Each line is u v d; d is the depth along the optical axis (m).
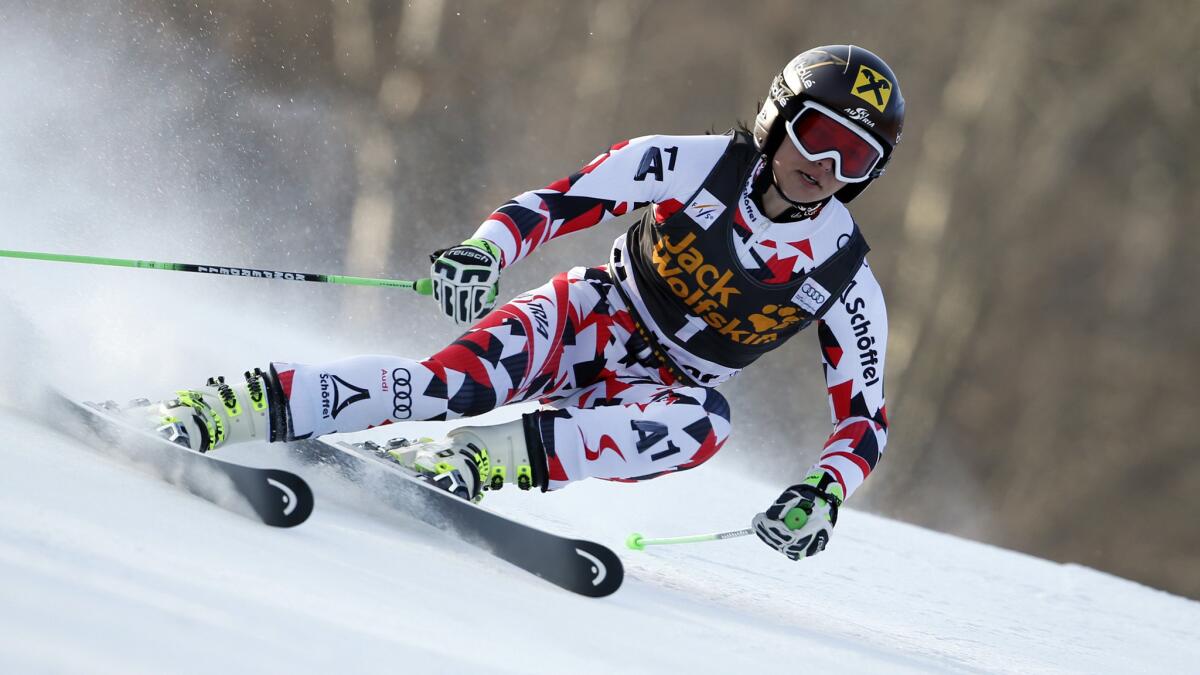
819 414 58.28
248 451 11.66
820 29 70.38
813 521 11.93
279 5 57.69
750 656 9.43
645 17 69.75
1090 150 71.06
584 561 10.12
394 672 6.44
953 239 70.19
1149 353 69.19
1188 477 67.88
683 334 12.85
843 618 13.63
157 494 9.02
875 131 11.68
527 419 11.84
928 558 21.09
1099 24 71.31
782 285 12.45
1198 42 70.62
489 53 67.06
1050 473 68.50
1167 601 23.30
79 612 5.98
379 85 63.62
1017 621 17.16
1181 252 69.94
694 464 12.26
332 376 11.14
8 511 7.23
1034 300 69.88
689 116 69.75
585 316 13.05
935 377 69.12
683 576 13.41
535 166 67.00
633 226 13.34
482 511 10.45
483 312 11.18
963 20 71.25
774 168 12.09
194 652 5.91
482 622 8.10
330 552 8.83
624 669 7.93
